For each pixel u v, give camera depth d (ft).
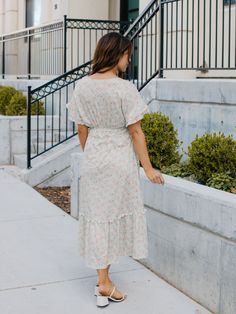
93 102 12.33
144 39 33.53
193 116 20.83
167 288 13.99
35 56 44.83
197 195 12.87
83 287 14.08
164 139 17.99
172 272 14.14
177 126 21.77
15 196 24.16
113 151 12.40
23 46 47.26
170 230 14.12
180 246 13.70
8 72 49.78
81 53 41.60
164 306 12.92
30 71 43.21
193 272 13.19
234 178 15.49
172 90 21.86
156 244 14.85
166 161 18.03
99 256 12.41
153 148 17.87
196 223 12.96
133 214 12.64
